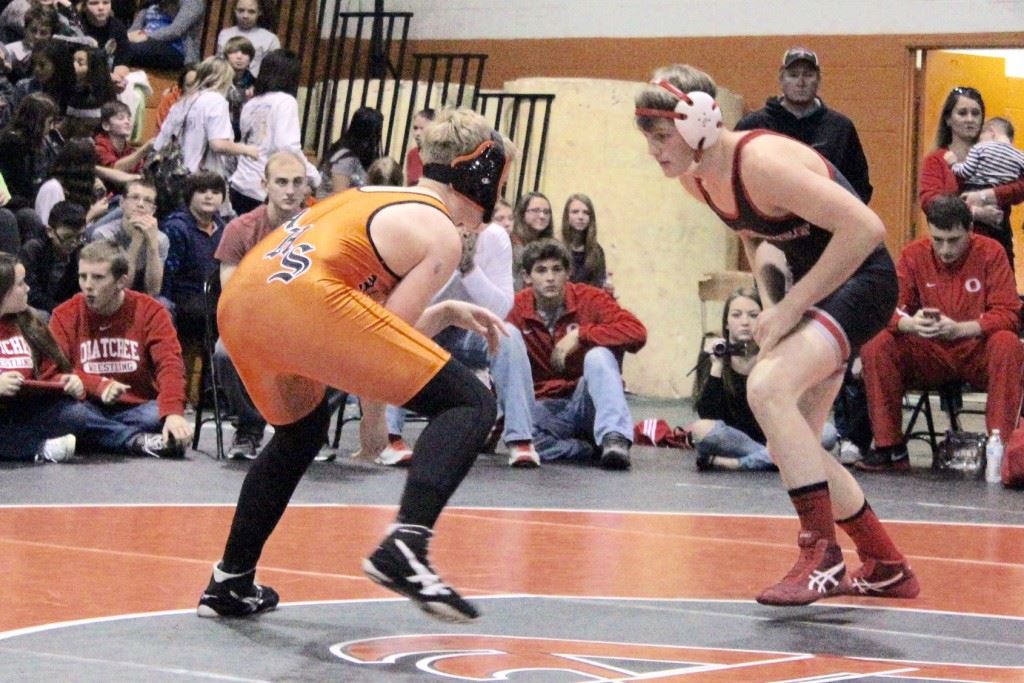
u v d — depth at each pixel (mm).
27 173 12023
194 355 11109
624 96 16266
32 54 13656
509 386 9688
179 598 4949
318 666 4027
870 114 16594
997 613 5109
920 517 7848
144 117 15688
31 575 5254
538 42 17922
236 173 13164
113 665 3953
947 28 16297
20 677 3775
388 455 9320
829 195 4941
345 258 4391
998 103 18016
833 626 4820
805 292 5035
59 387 9164
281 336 4387
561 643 4422
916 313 10297
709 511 7762
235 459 9367
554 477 9156
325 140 16453
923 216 16984
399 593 4164
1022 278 19062
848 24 16656
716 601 5207
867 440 10602
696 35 17234
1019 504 8602
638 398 16016
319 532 6496
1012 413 9945
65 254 10859
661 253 16172
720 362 10172
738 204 5129
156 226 10695
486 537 6547
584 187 16344
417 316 4477
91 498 7469
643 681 3896
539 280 10156
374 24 17562
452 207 4668
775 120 10781
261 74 13547
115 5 17156
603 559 6047
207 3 17484
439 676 3930
